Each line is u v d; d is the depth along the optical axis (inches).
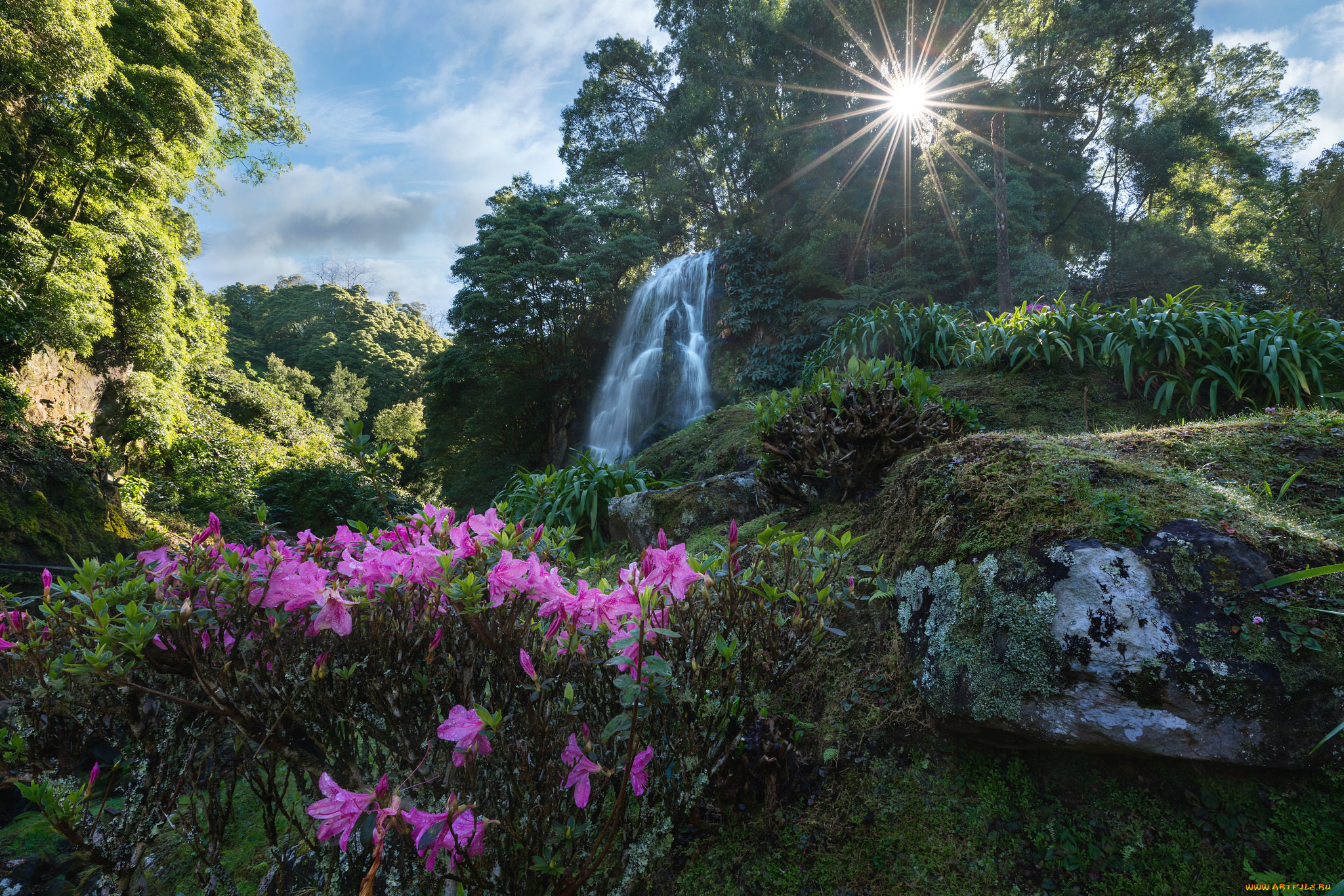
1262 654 43.6
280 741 46.5
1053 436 79.0
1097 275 613.0
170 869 60.2
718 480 145.5
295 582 43.2
